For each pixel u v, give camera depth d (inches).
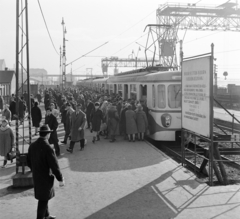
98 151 438.6
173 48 1298.0
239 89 1481.3
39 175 201.2
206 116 298.7
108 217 219.3
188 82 337.4
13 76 1470.2
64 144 498.3
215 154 324.2
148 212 227.0
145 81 547.2
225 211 226.1
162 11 1497.3
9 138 366.3
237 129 684.1
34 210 233.1
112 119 506.6
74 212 228.4
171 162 372.8
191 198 253.4
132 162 373.7
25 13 319.0
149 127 522.0
